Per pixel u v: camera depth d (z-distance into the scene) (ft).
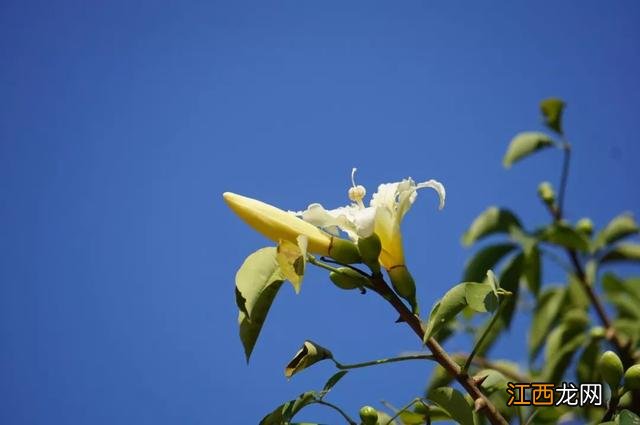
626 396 4.53
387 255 4.56
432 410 4.67
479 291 4.40
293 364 4.41
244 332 4.50
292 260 4.48
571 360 5.46
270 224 4.52
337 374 4.48
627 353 5.42
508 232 5.60
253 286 4.48
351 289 4.55
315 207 4.52
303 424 4.53
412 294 4.54
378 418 4.61
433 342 4.46
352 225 4.55
